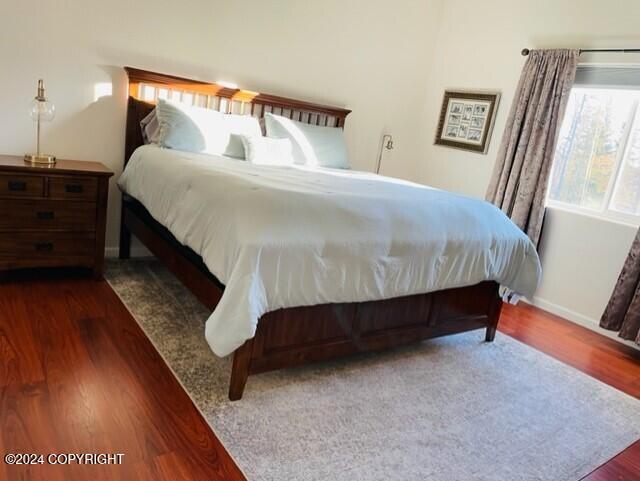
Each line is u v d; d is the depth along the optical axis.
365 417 1.93
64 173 2.63
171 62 3.24
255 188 2.00
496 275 2.64
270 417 1.84
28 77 2.83
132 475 1.44
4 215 2.53
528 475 1.74
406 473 1.65
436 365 2.50
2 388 1.75
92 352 2.09
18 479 1.36
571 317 3.50
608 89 3.29
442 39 4.46
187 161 2.58
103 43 2.99
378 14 4.07
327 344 2.13
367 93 4.26
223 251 1.85
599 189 3.43
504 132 3.76
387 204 2.24
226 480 1.49
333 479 1.56
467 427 1.97
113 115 3.14
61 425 1.61
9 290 2.61
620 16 3.18
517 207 3.65
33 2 2.73
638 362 2.93
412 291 2.29
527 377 2.51
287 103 3.75
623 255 3.22
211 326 1.75
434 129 4.58
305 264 1.87
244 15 3.42
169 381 1.97
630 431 2.14
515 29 3.84
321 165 3.60
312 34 3.78
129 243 3.36
